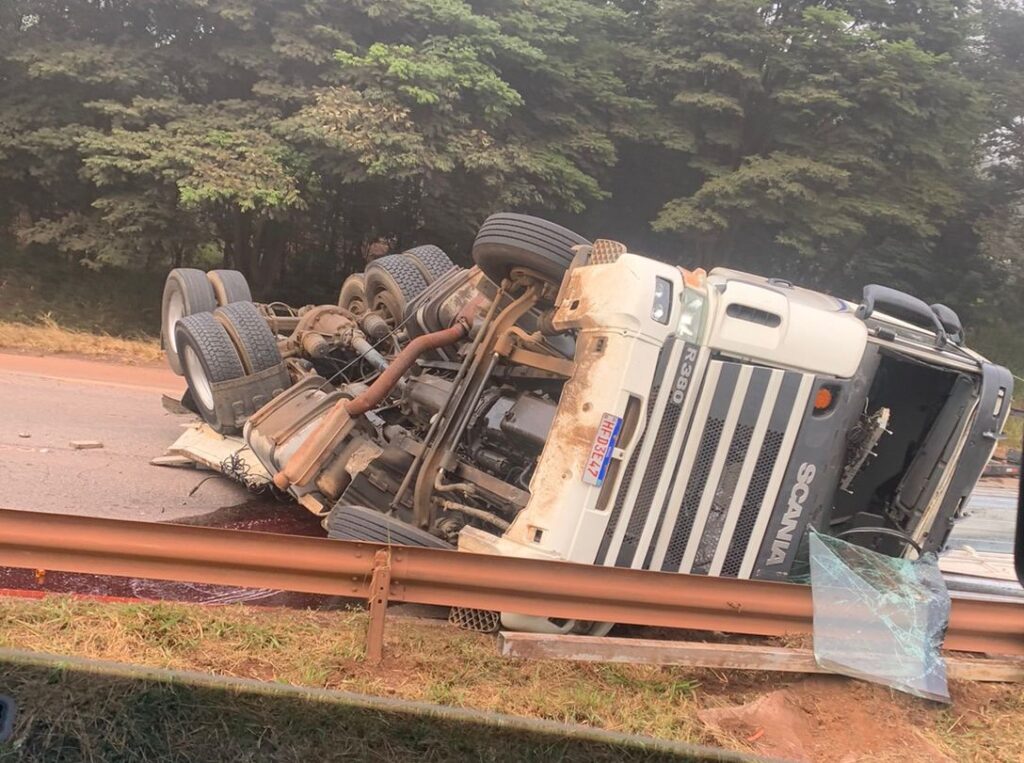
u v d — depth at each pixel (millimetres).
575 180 16906
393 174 15109
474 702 3203
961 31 18641
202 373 6391
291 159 15219
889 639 3887
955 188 20062
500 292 4984
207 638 3369
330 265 21062
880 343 4273
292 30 15930
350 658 3393
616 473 3896
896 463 4805
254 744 2799
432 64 15070
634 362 3854
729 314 4004
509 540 3977
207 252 20672
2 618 3260
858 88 16719
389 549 3477
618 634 4180
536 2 17719
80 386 9578
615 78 18078
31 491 5656
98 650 3146
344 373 7246
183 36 16812
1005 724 3734
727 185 16578
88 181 16562
